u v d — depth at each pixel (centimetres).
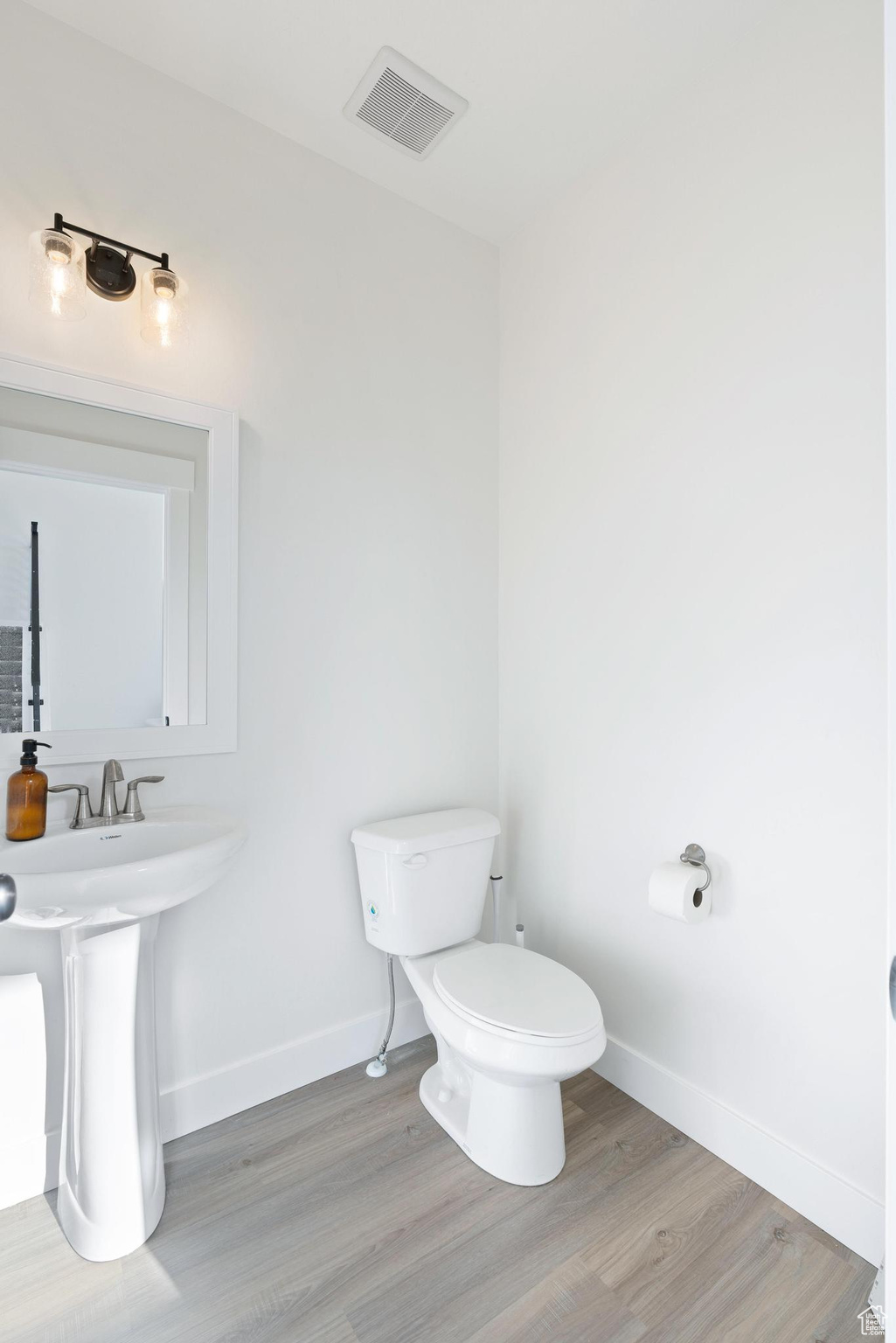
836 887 140
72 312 142
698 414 169
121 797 159
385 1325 120
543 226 218
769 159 152
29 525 148
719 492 163
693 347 170
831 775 141
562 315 210
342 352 196
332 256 195
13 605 147
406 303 211
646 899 183
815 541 144
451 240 223
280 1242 137
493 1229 140
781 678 150
